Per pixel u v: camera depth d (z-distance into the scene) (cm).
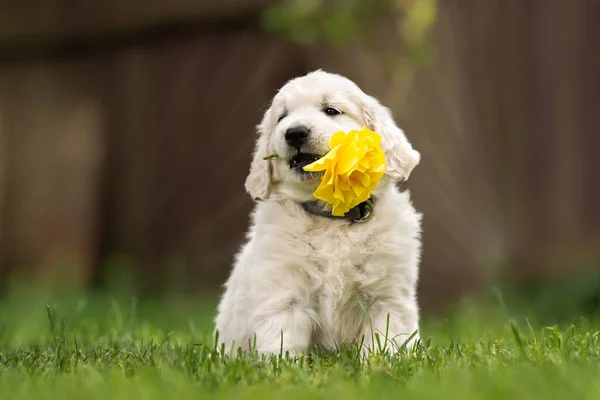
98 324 655
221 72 1065
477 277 977
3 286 1098
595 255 1031
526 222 1054
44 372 384
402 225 481
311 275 468
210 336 571
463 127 1018
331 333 473
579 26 1057
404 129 979
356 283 471
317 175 474
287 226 478
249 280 479
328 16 963
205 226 1066
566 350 398
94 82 1131
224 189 1060
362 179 440
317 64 1009
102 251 1117
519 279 1041
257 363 391
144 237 1097
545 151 1059
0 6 1152
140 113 1105
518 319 747
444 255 977
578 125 1056
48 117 1151
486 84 1043
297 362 422
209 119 1070
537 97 1059
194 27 1077
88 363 408
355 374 367
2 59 1166
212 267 1053
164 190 1089
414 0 948
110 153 1120
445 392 311
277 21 962
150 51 1102
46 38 1138
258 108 1045
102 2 1113
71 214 1136
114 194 1116
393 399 307
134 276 1066
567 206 1055
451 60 1020
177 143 1086
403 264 473
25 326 680
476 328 654
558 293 947
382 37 982
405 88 977
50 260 1138
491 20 1048
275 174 516
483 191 1024
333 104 509
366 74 982
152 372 366
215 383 344
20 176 1159
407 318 472
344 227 476
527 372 341
